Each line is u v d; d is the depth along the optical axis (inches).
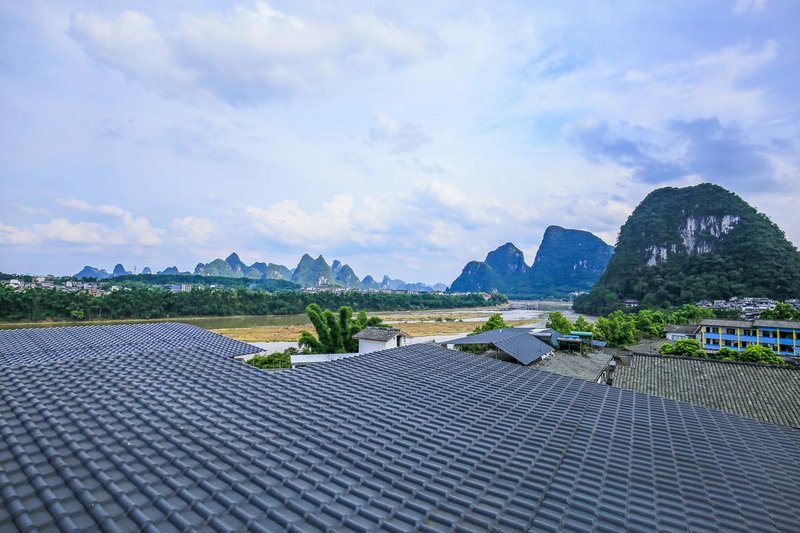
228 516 204.7
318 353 1744.6
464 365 628.1
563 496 262.5
